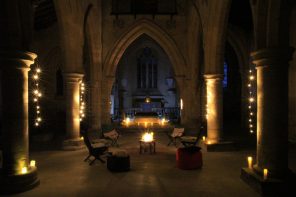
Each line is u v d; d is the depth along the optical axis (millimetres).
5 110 6809
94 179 7824
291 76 12688
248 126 18203
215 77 11805
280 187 6328
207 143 11883
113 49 18422
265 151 6676
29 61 7016
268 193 6336
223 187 7059
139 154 11406
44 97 19719
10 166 6793
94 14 16547
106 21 18438
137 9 19703
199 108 18234
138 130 18703
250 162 7762
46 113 20000
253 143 13711
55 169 8938
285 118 6527
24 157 7000
